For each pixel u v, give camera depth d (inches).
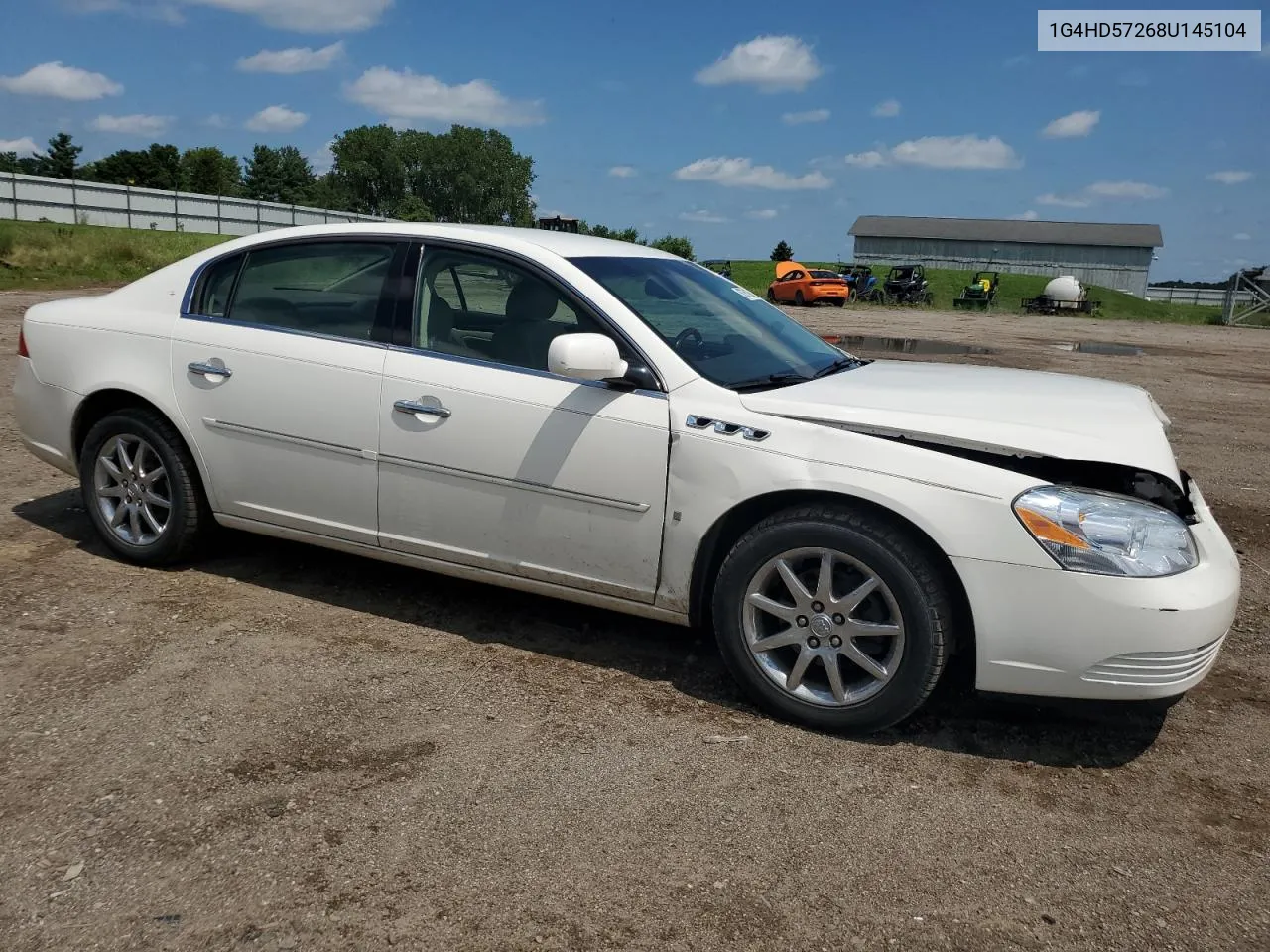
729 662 134.2
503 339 146.6
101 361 173.3
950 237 3969.0
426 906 92.4
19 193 1886.1
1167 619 114.0
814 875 99.3
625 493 136.1
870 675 128.0
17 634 147.1
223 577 174.4
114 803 106.5
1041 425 125.9
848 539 123.6
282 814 105.8
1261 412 421.4
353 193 4471.0
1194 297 3427.7
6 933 87.2
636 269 157.0
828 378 148.6
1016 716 135.8
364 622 158.6
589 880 97.0
